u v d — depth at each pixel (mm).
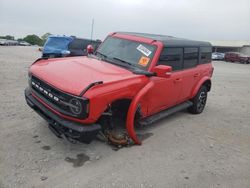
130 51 5816
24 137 5195
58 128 4445
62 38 15547
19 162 4340
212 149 5547
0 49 35406
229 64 37938
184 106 6988
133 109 4895
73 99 4164
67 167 4344
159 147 5371
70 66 5125
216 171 4695
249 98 10703
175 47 6113
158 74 5203
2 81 9930
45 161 4445
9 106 6855
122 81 4719
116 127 5242
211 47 8031
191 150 5395
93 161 4594
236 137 6324
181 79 6398
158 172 4469
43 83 4727
